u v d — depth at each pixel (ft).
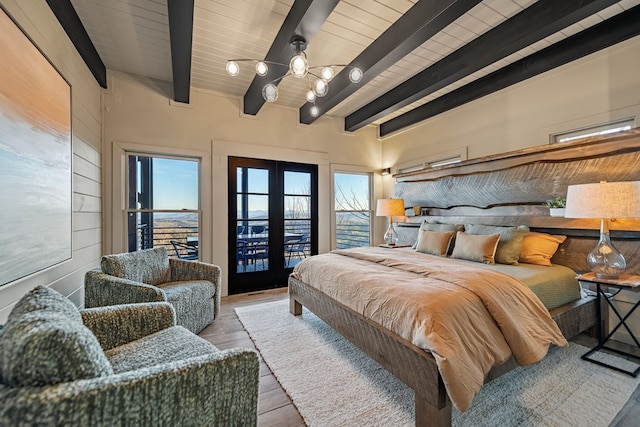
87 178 9.23
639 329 7.44
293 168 15.20
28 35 5.48
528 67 9.67
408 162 16.11
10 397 2.34
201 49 9.63
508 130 11.29
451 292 5.38
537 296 6.61
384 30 8.56
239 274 13.69
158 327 5.37
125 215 11.48
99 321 4.84
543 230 9.23
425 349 4.63
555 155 9.08
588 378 6.07
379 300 5.91
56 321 2.84
